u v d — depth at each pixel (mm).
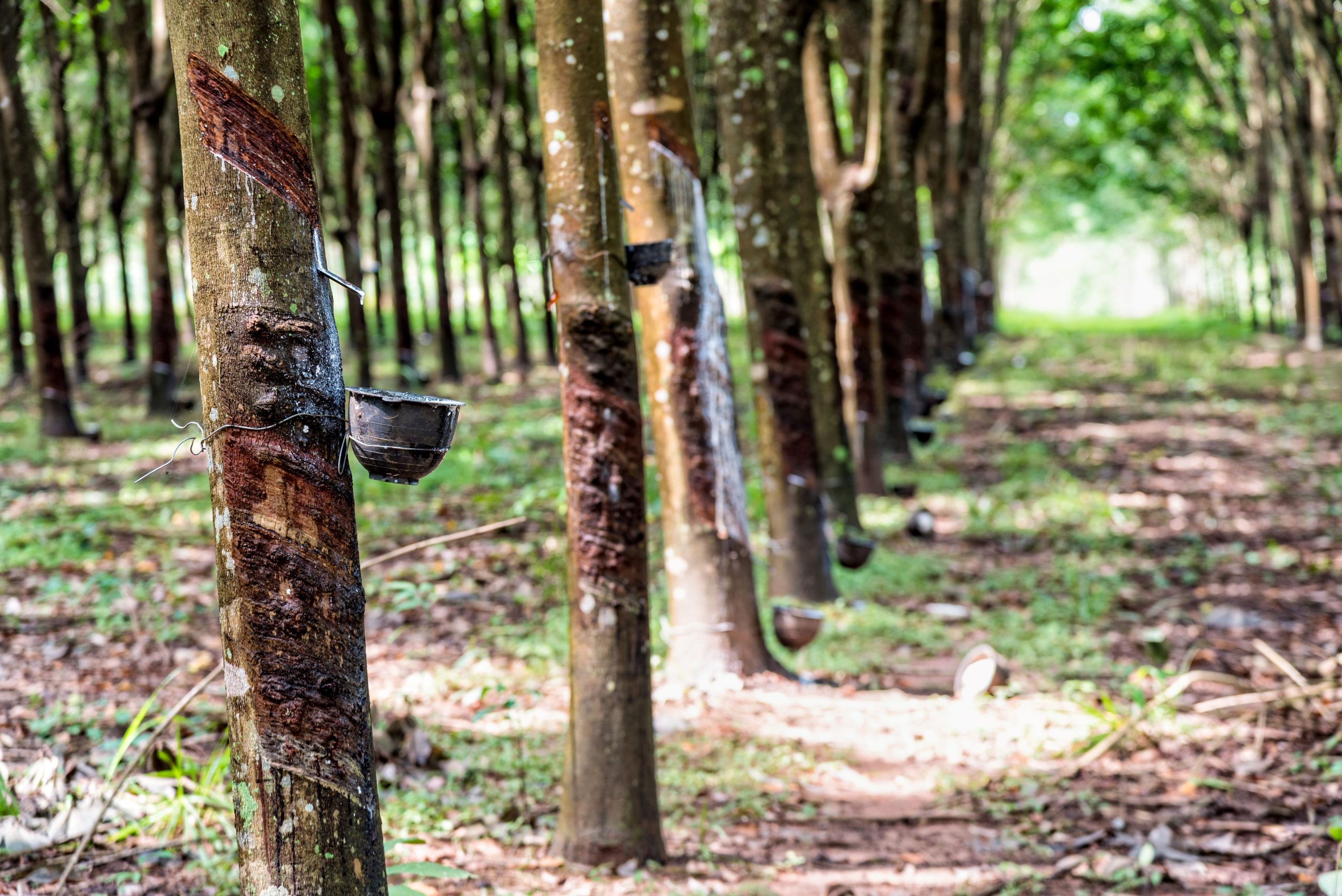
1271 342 26531
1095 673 6188
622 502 3871
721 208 25484
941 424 14852
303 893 2215
